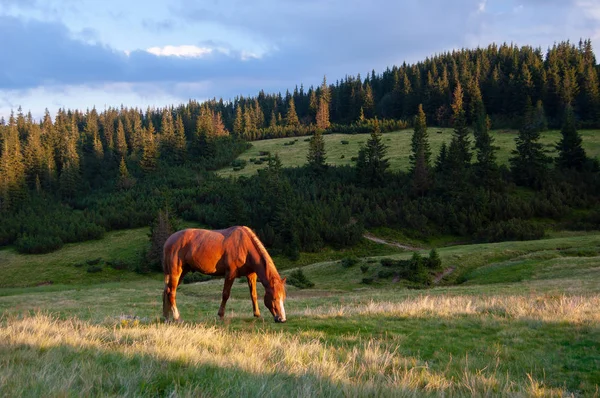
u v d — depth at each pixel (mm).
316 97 177750
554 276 33594
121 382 5199
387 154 110875
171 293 11133
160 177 106438
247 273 11602
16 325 9352
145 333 8852
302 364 6852
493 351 8789
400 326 11078
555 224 66875
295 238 61562
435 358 8469
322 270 47188
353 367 6840
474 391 5988
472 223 66875
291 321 11461
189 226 75938
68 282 58000
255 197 81500
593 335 9516
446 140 118125
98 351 6926
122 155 121125
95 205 91312
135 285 45344
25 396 4418
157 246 61938
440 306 14188
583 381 7125
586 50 158500
